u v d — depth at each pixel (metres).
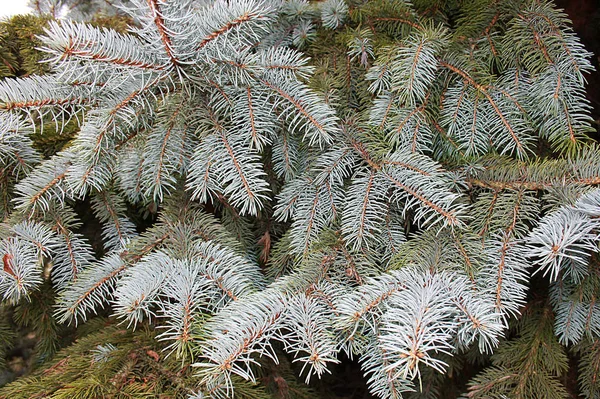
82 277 0.68
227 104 0.67
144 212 0.85
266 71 0.67
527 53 0.70
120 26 0.90
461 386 0.88
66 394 0.63
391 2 0.73
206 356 0.57
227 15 0.61
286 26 0.79
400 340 0.55
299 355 0.86
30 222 0.71
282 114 0.68
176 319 0.61
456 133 0.71
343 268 0.66
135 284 0.62
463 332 0.58
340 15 0.75
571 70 0.68
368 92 0.74
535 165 0.68
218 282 0.65
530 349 0.74
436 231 0.67
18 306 0.78
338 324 0.59
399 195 0.68
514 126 0.70
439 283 0.60
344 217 0.68
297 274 0.65
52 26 0.59
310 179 0.70
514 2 0.71
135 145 0.70
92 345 0.69
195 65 0.64
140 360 0.67
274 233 0.79
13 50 0.83
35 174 0.68
